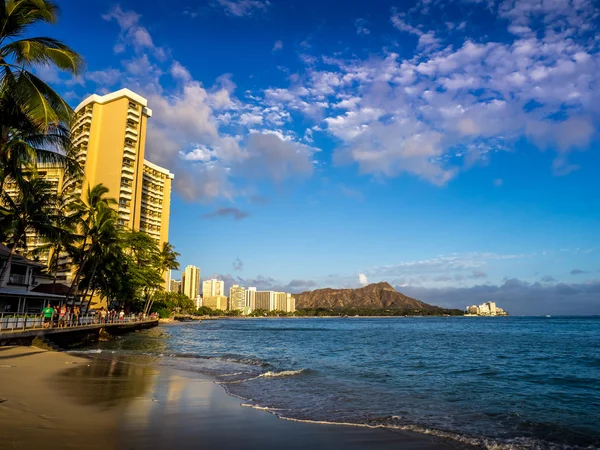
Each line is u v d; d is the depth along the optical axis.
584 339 52.72
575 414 12.23
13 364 17.53
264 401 12.53
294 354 31.06
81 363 19.11
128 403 10.95
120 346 34.31
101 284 53.28
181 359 24.03
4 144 18.64
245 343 43.03
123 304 74.81
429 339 52.97
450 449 8.32
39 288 49.62
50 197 33.31
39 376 14.79
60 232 35.97
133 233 62.97
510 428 10.44
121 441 7.64
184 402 11.57
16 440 7.25
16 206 32.75
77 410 9.84
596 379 19.42
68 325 33.62
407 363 25.42
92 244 42.69
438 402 13.62
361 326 118.19
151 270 73.56
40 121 16.84
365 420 10.41
